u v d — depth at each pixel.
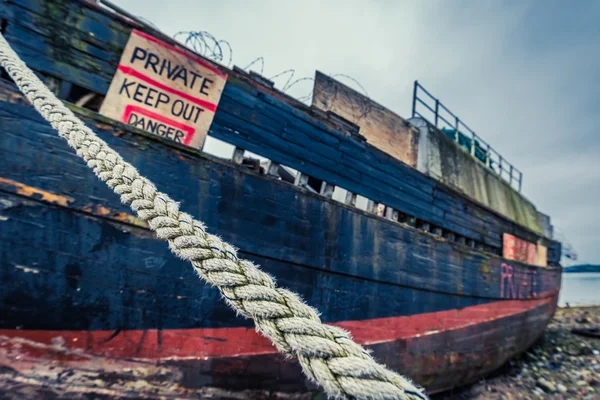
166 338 2.91
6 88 2.44
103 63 2.88
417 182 5.38
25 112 2.48
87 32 2.81
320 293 3.85
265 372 3.43
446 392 6.75
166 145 2.99
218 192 3.22
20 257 2.42
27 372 2.45
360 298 4.25
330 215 3.99
